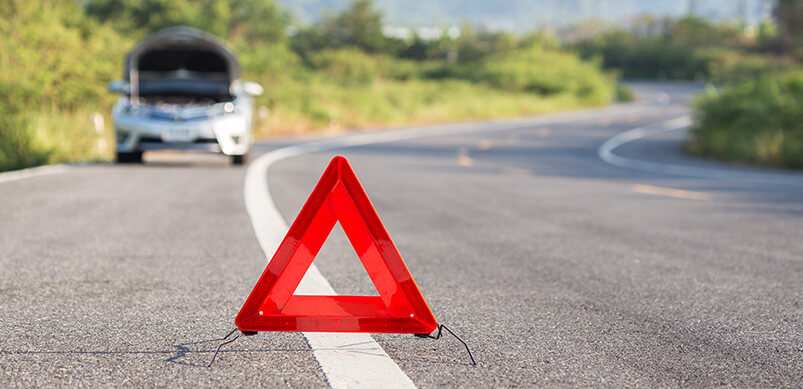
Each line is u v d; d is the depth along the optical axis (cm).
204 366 301
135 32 2781
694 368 312
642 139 3102
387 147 2283
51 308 389
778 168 2073
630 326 378
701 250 625
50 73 1814
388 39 9275
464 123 3909
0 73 1680
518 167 1728
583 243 652
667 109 5522
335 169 310
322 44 8919
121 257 530
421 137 2862
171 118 1310
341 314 313
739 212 926
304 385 281
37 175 1113
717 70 5747
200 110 1331
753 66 5459
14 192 902
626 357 325
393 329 314
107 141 1706
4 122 1388
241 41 4103
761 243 671
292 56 4206
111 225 674
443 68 7394
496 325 374
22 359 307
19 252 540
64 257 525
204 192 952
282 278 312
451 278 489
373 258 312
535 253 595
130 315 378
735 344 349
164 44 1443
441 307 410
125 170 1239
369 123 3556
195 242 596
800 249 639
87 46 2075
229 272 486
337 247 589
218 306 399
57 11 2102
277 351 322
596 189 1214
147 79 1461
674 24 12188
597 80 6431
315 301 315
